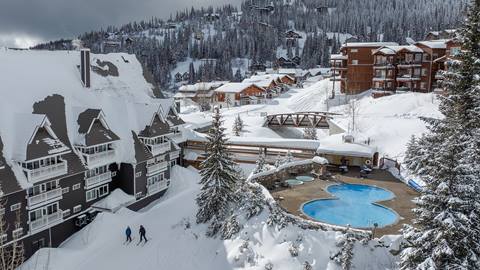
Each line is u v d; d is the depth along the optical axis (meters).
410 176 44.47
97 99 48.72
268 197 36.44
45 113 41.06
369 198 40.03
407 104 77.06
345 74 102.94
